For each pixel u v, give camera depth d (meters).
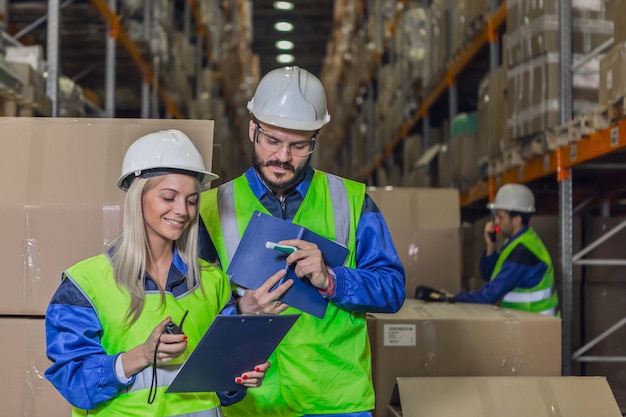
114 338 2.32
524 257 5.21
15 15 6.75
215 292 2.48
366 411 2.84
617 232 5.88
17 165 3.10
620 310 5.74
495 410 3.43
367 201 2.99
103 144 3.12
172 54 9.11
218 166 3.60
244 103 18.92
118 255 2.34
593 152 4.79
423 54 9.42
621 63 4.20
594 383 3.56
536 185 7.00
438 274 5.39
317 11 18.22
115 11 6.91
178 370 2.35
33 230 3.02
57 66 5.53
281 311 2.71
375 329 3.76
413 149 9.80
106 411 2.31
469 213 9.25
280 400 2.81
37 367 2.98
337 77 17.69
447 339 3.78
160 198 2.34
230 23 15.24
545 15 5.32
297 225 2.73
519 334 3.81
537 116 5.42
